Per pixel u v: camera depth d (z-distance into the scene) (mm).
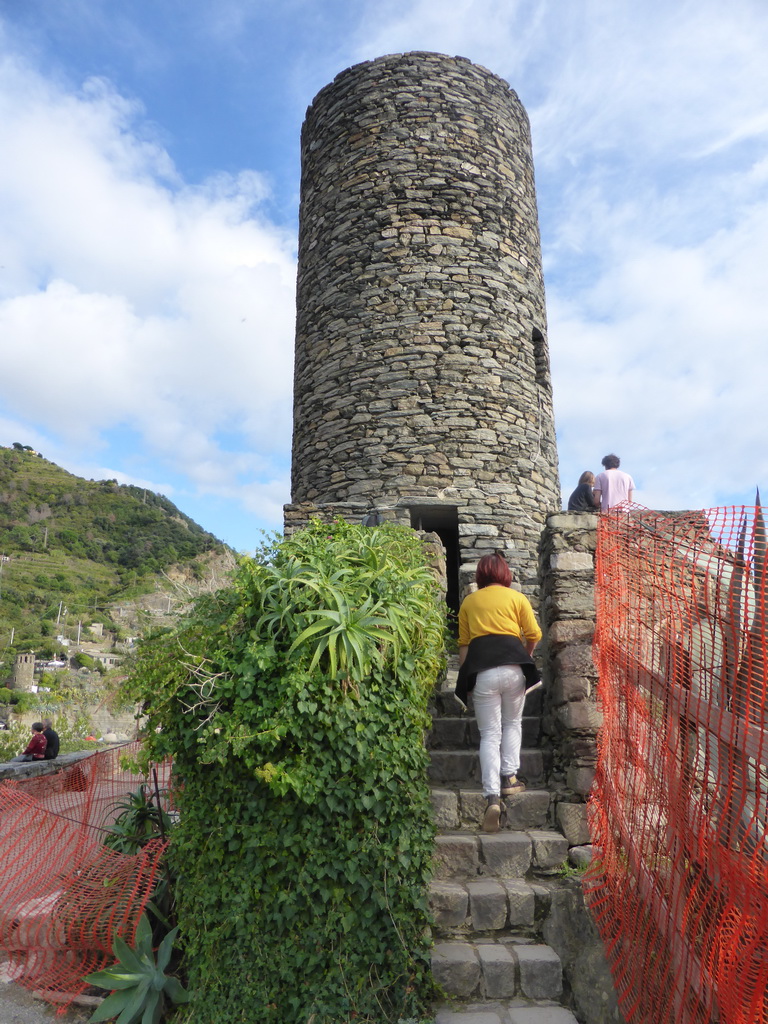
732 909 2234
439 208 9883
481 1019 2949
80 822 4172
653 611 3115
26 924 3799
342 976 2955
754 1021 2012
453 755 4379
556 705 4297
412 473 9109
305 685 3207
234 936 3062
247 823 3145
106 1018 3191
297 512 8641
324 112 10875
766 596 2234
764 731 2143
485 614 4105
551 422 10617
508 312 9961
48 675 45688
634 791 3191
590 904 3275
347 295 9875
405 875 3193
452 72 10445
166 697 3312
